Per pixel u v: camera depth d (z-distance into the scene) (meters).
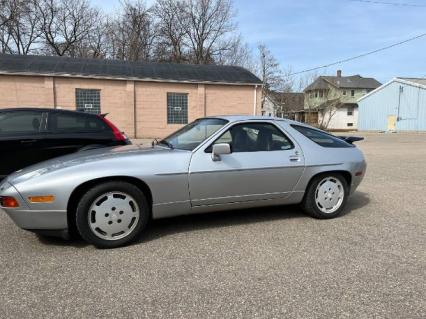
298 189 5.10
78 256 3.90
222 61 49.59
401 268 3.62
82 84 21.66
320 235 4.58
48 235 4.11
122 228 4.17
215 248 4.13
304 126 5.40
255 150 4.88
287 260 3.80
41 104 20.95
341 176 5.34
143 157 4.36
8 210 3.95
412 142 23.12
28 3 40.62
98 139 7.30
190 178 4.44
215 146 4.46
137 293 3.12
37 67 21.08
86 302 2.97
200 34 48.41
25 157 6.79
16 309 2.86
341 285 3.26
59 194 3.92
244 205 4.87
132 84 22.56
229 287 3.22
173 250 4.07
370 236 4.55
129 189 4.16
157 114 23.36
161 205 4.38
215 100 24.38
